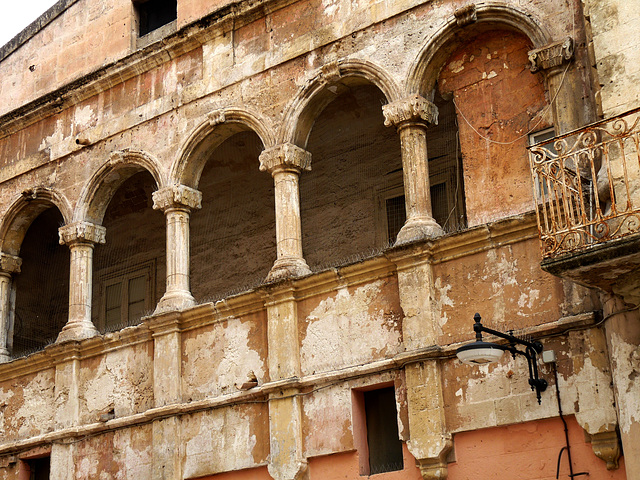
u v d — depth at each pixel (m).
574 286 14.21
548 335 14.25
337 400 16.14
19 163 22.30
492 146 15.95
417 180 16.31
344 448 15.85
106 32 21.98
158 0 21.89
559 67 15.12
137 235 24.11
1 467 20.38
